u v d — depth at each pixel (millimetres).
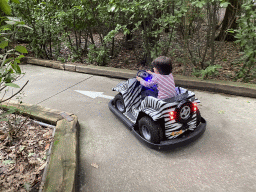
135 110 3754
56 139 3016
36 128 3504
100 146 3318
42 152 2934
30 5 7168
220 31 9141
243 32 4871
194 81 5324
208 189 2477
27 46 8750
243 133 3504
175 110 2895
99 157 3076
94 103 4820
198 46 6574
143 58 7703
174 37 6410
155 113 2887
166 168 2832
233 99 4707
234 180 2590
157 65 3027
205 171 2754
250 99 4668
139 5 5191
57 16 6820
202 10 5660
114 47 9328
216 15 5465
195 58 6223
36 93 5414
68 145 2881
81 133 3666
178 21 5258
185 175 2703
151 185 2562
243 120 3871
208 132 3586
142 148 3244
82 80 6328
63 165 2521
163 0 5363
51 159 2623
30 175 2539
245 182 2553
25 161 2770
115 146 3311
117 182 2623
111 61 8227
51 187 2203
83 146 3328
